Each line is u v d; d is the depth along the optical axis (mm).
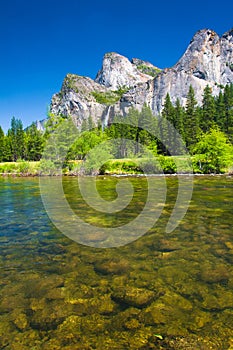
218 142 25781
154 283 3717
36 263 4523
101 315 3002
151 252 4922
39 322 2900
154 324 2816
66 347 2514
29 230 6559
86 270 4207
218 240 5484
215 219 7203
